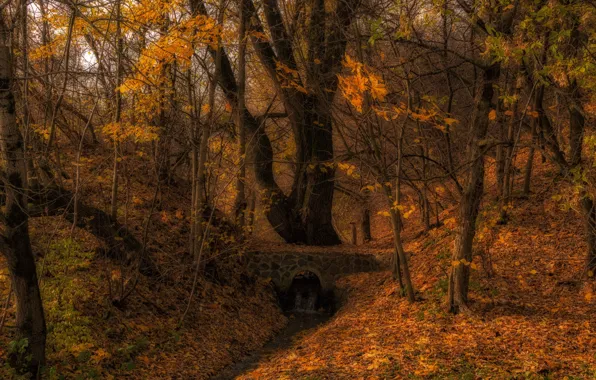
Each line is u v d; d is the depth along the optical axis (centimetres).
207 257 1406
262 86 2042
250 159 1798
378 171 1066
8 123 726
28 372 777
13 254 760
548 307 951
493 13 812
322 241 1920
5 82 714
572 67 766
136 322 1063
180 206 1697
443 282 1127
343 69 1344
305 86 1252
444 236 1490
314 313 1527
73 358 871
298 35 1371
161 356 998
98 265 1170
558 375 654
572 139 969
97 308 1027
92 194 1438
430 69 1110
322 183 1905
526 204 1443
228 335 1191
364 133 1064
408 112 843
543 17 721
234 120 1634
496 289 1056
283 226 1909
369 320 1099
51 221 1253
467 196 951
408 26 827
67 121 1394
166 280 1264
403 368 741
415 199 1920
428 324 959
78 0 692
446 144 1255
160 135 1362
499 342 808
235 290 1451
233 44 1212
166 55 955
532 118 1044
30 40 1138
